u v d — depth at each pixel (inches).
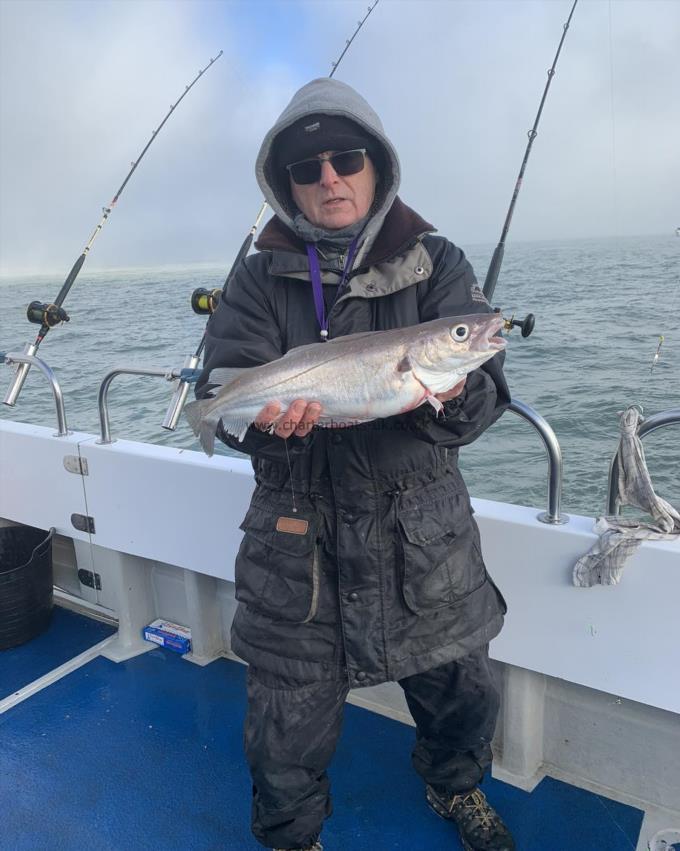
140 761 89.2
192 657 112.0
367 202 60.2
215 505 98.7
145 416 325.7
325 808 65.9
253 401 57.0
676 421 69.7
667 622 69.4
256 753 60.7
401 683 68.8
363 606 57.2
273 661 59.8
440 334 52.3
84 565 128.0
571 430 262.4
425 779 75.5
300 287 60.6
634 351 334.0
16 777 87.0
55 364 438.3
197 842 76.7
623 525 71.2
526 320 76.0
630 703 78.6
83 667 110.8
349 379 54.2
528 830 76.4
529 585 76.7
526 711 82.4
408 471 57.0
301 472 58.0
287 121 58.2
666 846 73.5
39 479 118.3
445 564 58.0
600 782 82.6
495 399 56.6
